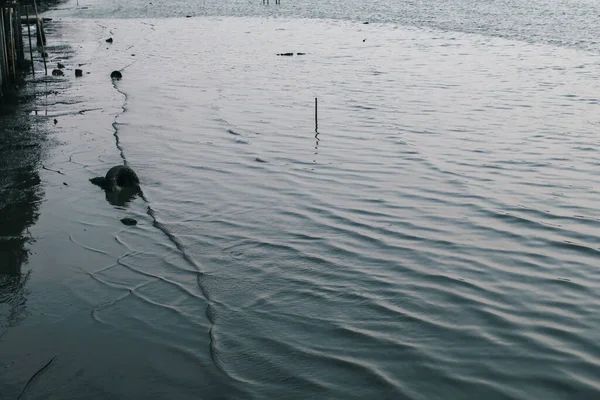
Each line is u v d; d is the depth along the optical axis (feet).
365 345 23.95
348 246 32.01
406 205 36.99
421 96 64.28
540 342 23.94
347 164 44.06
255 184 40.55
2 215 36.35
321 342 24.21
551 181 40.47
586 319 25.44
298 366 22.80
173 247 32.27
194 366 22.90
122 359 23.35
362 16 145.28
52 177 42.01
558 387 21.45
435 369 22.47
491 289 27.78
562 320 25.39
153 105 61.41
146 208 37.11
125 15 153.28
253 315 26.13
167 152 47.06
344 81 72.13
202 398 21.26
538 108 59.26
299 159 45.19
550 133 51.06
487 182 40.45
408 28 123.13
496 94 65.10
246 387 21.74
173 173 42.68
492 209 36.22
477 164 43.80
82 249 32.19
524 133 51.16
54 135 51.19
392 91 66.54
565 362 22.74
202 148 47.98
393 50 95.35
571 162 44.06
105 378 22.30
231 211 36.52
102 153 46.80
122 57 90.68
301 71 78.64
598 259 30.35
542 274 29.01
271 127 53.47
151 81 73.10
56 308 26.81
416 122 54.54
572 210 35.99
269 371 22.57
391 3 172.04
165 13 156.87
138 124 54.60
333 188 39.73
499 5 159.94
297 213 36.09
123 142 49.42
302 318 25.85
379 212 36.04
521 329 24.79
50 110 59.26
